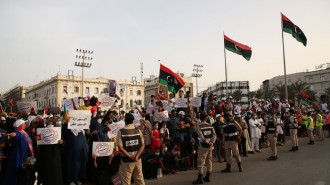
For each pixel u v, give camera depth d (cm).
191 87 7362
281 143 1523
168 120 963
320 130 1653
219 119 980
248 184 677
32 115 827
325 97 4047
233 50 1830
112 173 658
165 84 1189
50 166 593
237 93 7394
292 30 2164
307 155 1095
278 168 861
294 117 1271
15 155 562
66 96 6322
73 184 624
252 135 1274
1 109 664
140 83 7612
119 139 511
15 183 552
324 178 698
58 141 605
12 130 652
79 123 609
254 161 1030
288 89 5591
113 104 782
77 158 623
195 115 1182
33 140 670
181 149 931
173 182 744
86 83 6625
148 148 844
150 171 780
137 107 1012
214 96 1377
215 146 1073
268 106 1967
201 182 706
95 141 690
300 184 652
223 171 857
